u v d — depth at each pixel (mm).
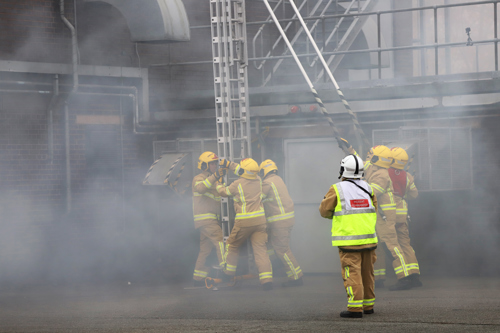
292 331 7918
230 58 14539
